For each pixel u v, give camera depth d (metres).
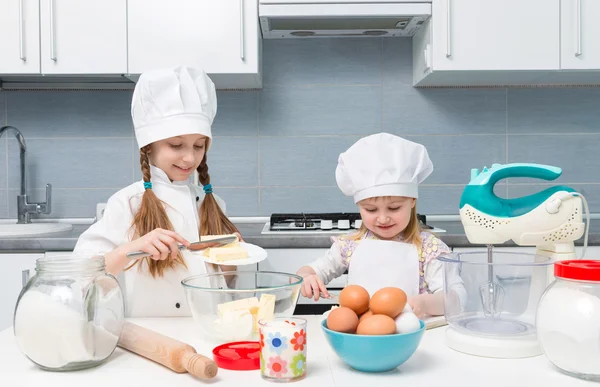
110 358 0.85
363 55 2.40
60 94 2.37
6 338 0.97
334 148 2.41
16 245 1.85
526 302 0.87
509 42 2.08
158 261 1.39
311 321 1.10
